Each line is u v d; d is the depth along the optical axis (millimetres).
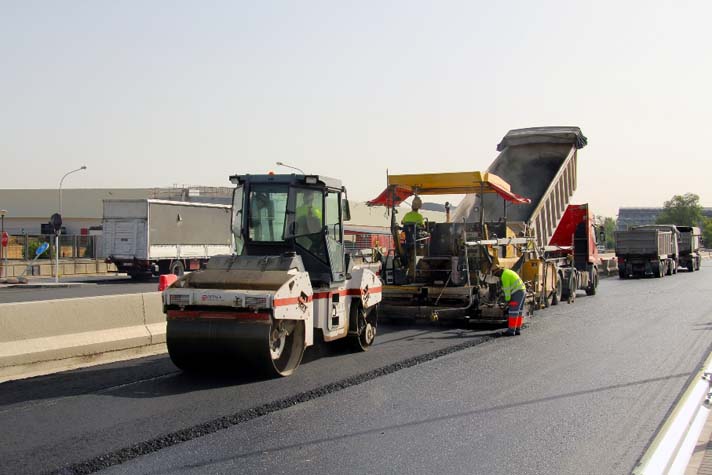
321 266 10836
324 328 10469
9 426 6836
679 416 7281
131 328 11281
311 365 10273
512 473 5625
